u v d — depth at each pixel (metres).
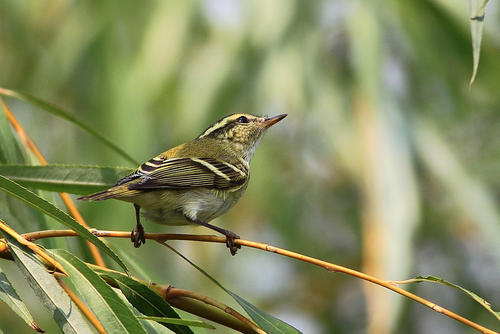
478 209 11.30
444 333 14.46
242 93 11.74
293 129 13.52
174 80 11.77
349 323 15.01
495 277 14.72
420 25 11.41
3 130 7.58
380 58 11.00
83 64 11.63
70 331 5.30
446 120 12.24
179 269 12.83
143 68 11.55
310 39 11.57
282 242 14.36
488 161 13.56
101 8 11.71
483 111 13.10
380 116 10.88
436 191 14.27
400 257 10.15
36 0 12.09
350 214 14.57
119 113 11.31
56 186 6.98
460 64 11.77
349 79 11.73
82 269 5.61
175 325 6.02
